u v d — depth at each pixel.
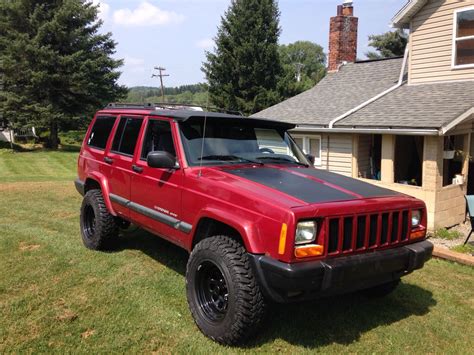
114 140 5.67
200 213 3.92
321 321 4.12
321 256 3.31
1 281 4.59
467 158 9.83
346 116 11.25
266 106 30.36
